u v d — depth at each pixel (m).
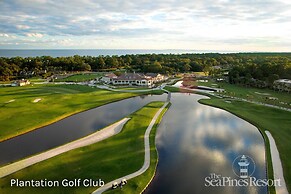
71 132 68.88
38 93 117.62
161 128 72.94
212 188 42.91
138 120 78.31
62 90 128.88
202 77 188.62
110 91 130.62
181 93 130.62
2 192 40.25
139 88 142.62
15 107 90.38
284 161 51.09
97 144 59.00
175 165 50.47
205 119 82.56
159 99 115.31
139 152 55.09
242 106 98.38
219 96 119.56
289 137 64.12
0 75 186.50
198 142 62.50
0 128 68.75
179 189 42.62
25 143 60.69
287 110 89.38
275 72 149.38
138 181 43.84
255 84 143.12
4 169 47.16
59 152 54.38
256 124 75.25
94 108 96.75
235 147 59.50
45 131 69.56
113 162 50.19
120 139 62.31
